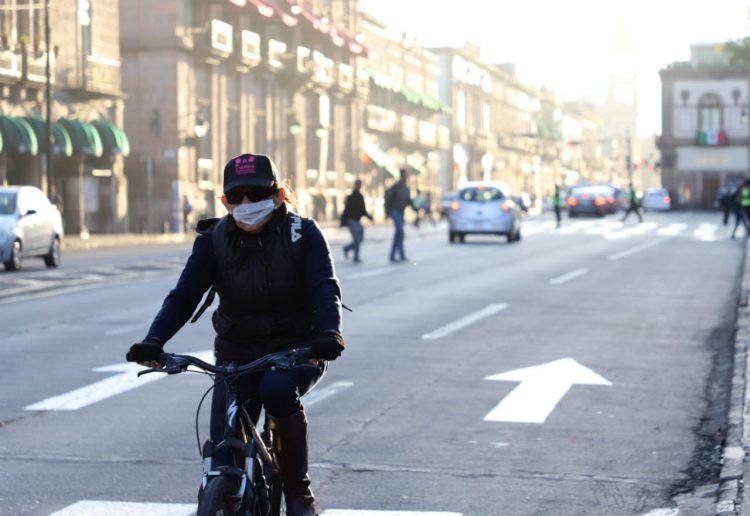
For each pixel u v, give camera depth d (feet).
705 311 112.98
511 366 79.05
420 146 612.29
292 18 407.03
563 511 44.09
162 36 351.25
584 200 468.34
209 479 29.37
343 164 487.20
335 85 466.29
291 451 32.42
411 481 48.39
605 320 105.50
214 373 31.60
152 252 228.84
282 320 33.24
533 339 92.68
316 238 33.06
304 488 32.86
